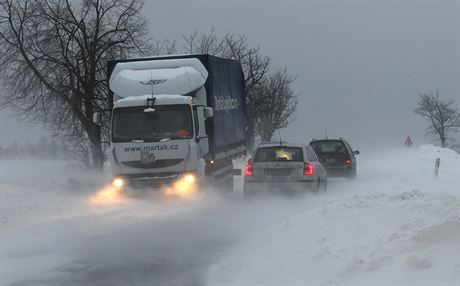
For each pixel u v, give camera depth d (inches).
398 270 448.1
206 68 1172.5
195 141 1063.6
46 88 1808.6
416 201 629.6
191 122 1065.5
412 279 426.9
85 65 1781.5
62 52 1753.2
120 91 1116.5
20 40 1737.2
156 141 1058.7
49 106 1851.6
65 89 1808.6
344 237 586.2
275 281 528.7
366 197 707.4
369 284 439.5
